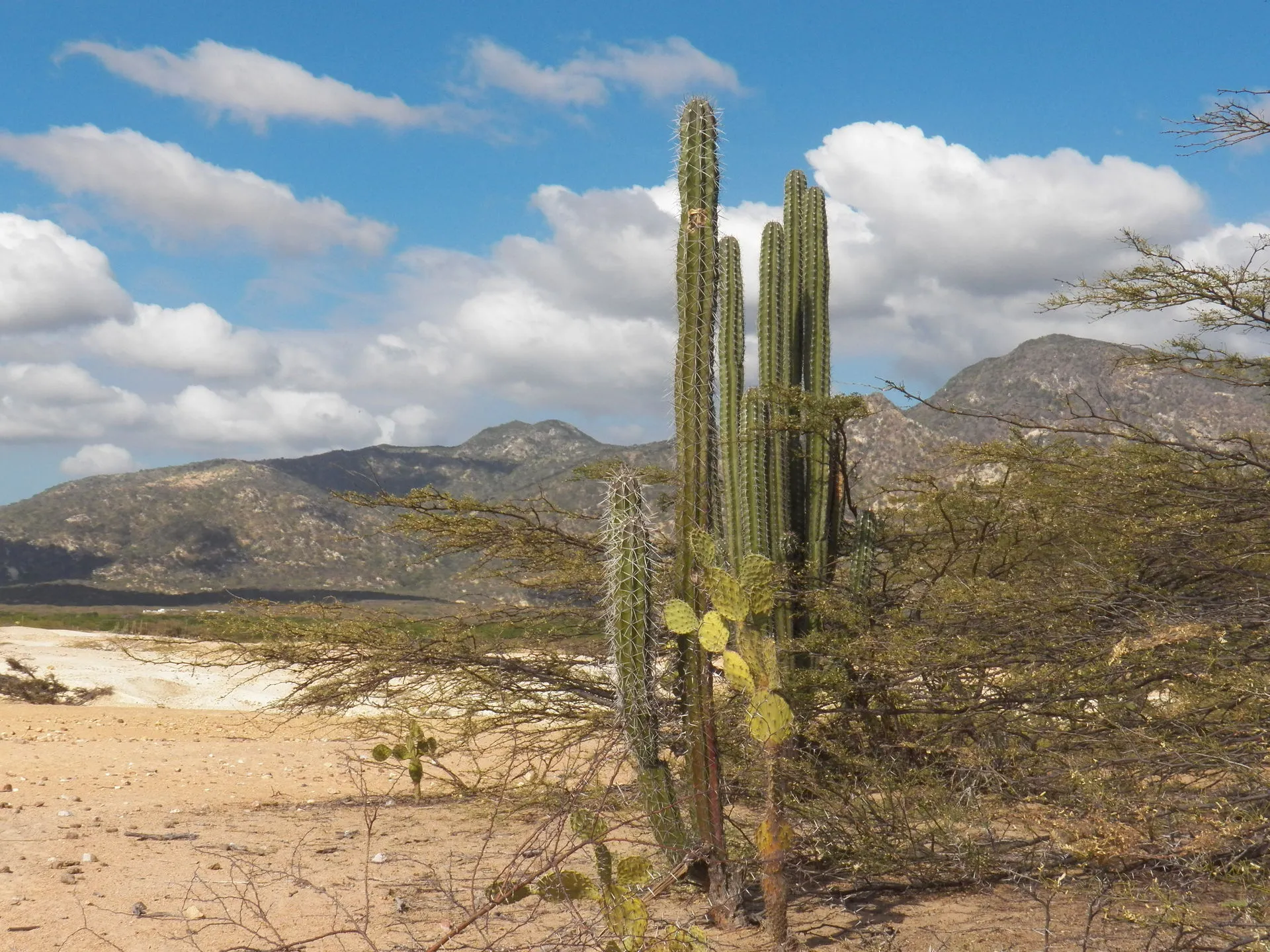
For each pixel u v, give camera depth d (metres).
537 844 5.36
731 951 4.03
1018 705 5.48
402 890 4.82
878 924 4.39
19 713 14.41
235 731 13.20
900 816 5.06
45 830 6.20
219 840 6.09
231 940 4.00
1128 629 5.34
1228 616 5.10
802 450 7.04
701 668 4.42
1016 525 7.38
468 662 6.59
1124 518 6.17
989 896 4.75
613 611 4.47
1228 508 5.80
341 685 6.95
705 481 4.50
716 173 4.64
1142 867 4.29
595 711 6.44
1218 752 4.34
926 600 6.66
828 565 7.04
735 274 6.43
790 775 5.22
